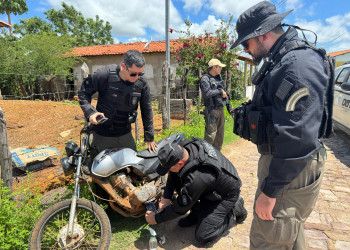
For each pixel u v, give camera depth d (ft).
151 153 8.82
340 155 16.78
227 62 35.32
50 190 10.87
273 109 4.06
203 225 7.72
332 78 4.40
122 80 8.12
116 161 8.07
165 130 17.48
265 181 4.11
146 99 8.90
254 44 4.59
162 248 7.79
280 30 4.44
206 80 13.26
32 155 14.49
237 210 8.64
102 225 7.01
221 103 13.30
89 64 57.36
